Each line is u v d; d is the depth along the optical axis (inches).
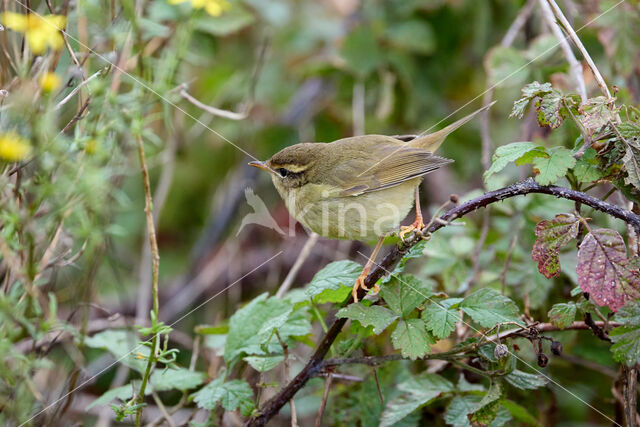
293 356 321.7
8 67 317.4
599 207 253.9
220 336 373.1
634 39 396.8
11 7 307.3
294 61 569.0
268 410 303.4
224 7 375.6
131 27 316.2
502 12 550.3
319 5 581.3
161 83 324.8
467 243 407.8
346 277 279.4
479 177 547.2
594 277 251.6
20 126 276.5
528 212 396.8
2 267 306.2
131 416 354.9
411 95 530.0
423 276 402.9
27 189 278.8
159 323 269.0
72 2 325.7
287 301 331.3
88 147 277.0
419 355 263.4
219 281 532.1
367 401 351.3
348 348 312.3
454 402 315.0
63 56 347.6
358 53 515.2
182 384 332.5
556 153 261.7
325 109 568.7
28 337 316.5
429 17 542.6
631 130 261.9
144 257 486.3
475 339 295.9
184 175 575.2
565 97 268.2
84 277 303.1
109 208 307.4
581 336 378.9
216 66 573.6
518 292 376.8
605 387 389.1
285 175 382.0
